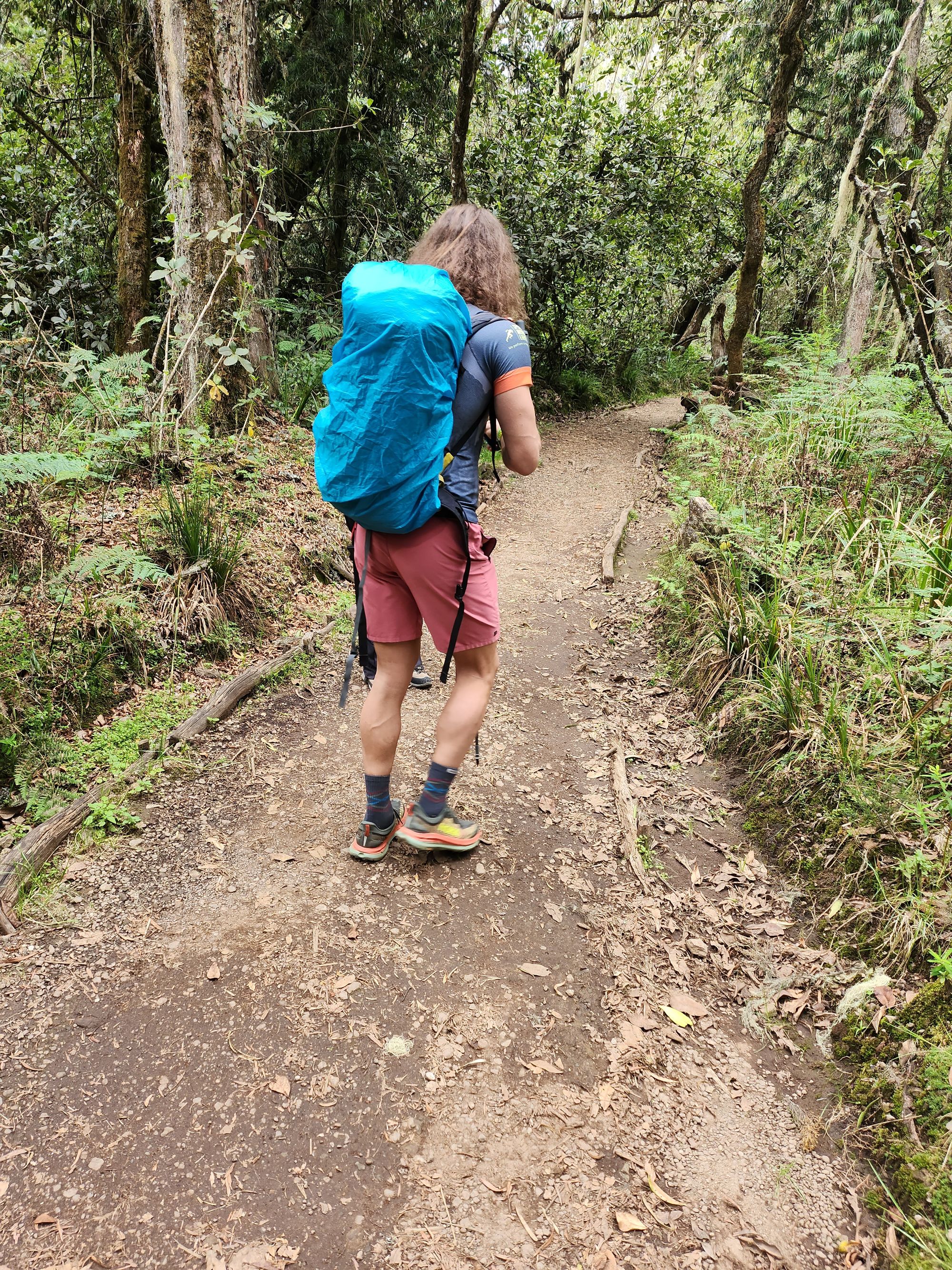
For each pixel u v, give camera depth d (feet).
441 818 8.53
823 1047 6.95
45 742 9.52
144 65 24.84
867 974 7.45
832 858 8.67
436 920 7.98
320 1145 5.74
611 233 42.65
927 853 8.07
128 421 15.31
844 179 28.53
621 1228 5.38
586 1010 7.13
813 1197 5.70
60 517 13.00
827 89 44.70
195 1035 6.50
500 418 7.32
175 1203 5.28
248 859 8.61
